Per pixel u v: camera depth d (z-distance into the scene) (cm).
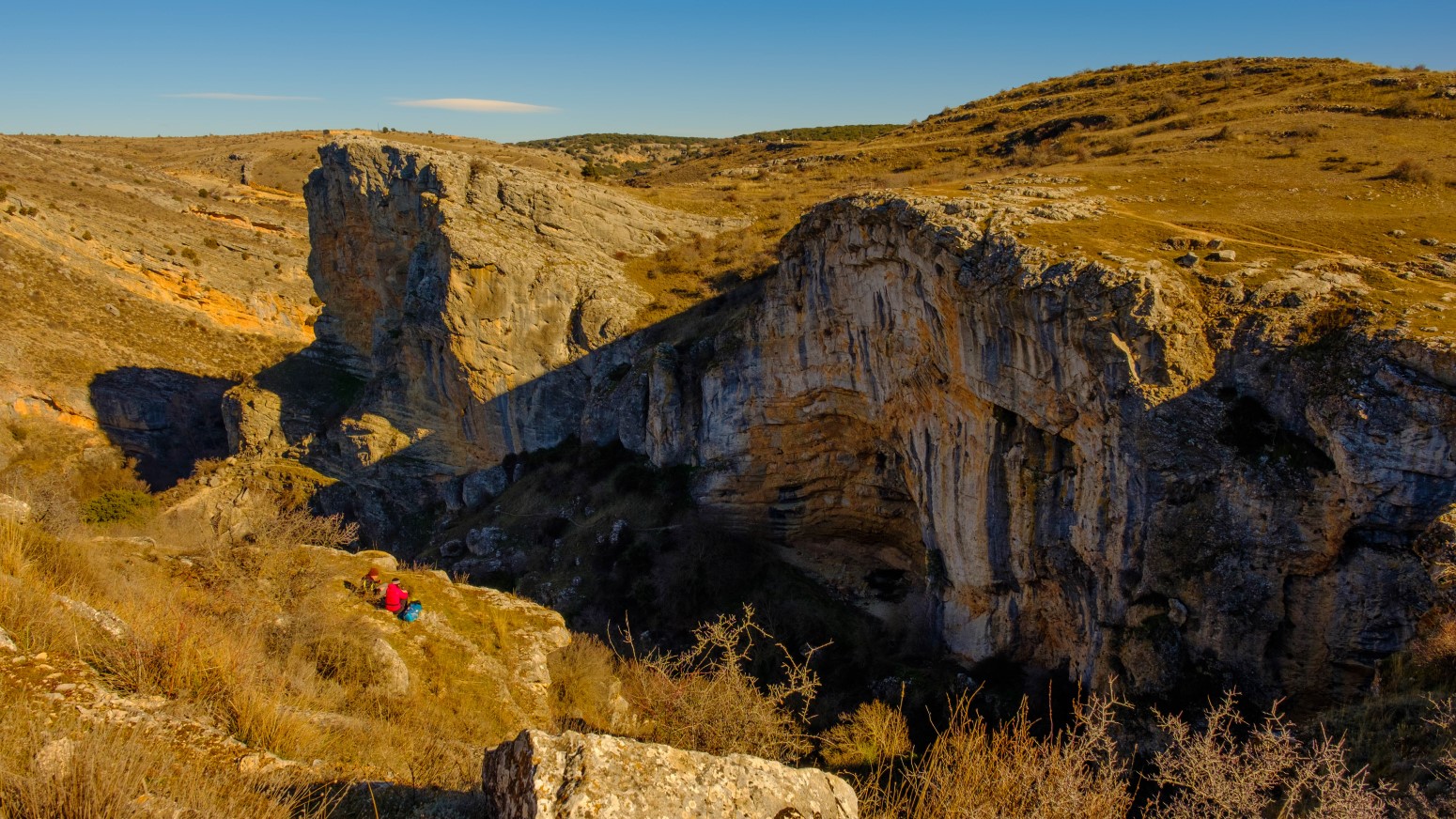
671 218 5047
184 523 4081
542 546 3584
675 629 2958
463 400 4262
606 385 4034
